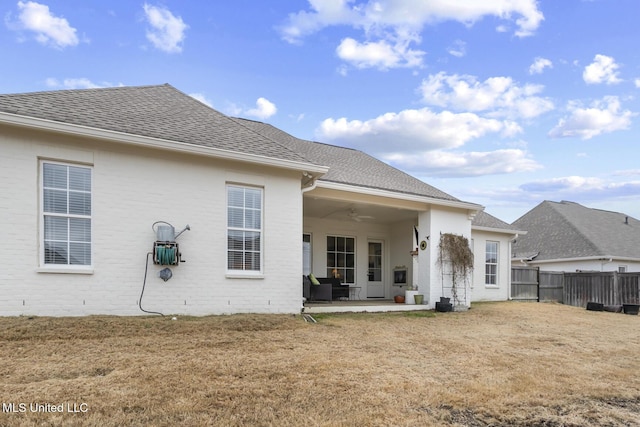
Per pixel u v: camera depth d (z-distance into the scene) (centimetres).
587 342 801
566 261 2264
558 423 393
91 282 735
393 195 1139
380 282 1606
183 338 653
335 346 661
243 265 891
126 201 771
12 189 683
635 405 449
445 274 1241
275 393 436
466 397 448
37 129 690
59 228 722
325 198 1079
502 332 877
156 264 786
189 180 834
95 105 845
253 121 1466
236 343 646
